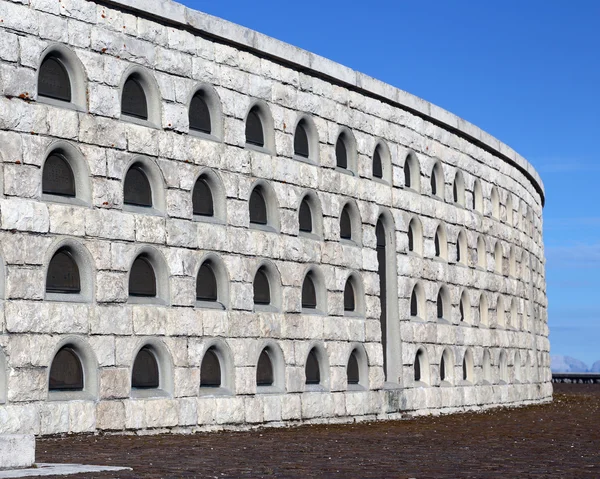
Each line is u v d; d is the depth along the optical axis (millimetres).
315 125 34562
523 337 50312
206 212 30500
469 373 43750
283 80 33250
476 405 43719
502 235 48188
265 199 32625
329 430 31078
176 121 29328
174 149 29203
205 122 30719
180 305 29016
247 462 19781
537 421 36938
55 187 26375
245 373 30938
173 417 28484
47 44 26062
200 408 29312
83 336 26375
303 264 33531
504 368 47312
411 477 17266
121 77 27875
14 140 25141
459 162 43719
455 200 44062
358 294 36219
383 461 20422
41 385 25250
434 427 33094
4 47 25047
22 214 25156
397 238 38438
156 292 28766
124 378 27250
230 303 30641
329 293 34594
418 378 39969
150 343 28188
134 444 24297
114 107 27594
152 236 28375
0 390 24625
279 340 32344
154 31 28906
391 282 38219
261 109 32531
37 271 25422
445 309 42125
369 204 36875
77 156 26688
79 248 26484
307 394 33219
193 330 29328
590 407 48938
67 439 25328
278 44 32781
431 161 41312
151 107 28891
